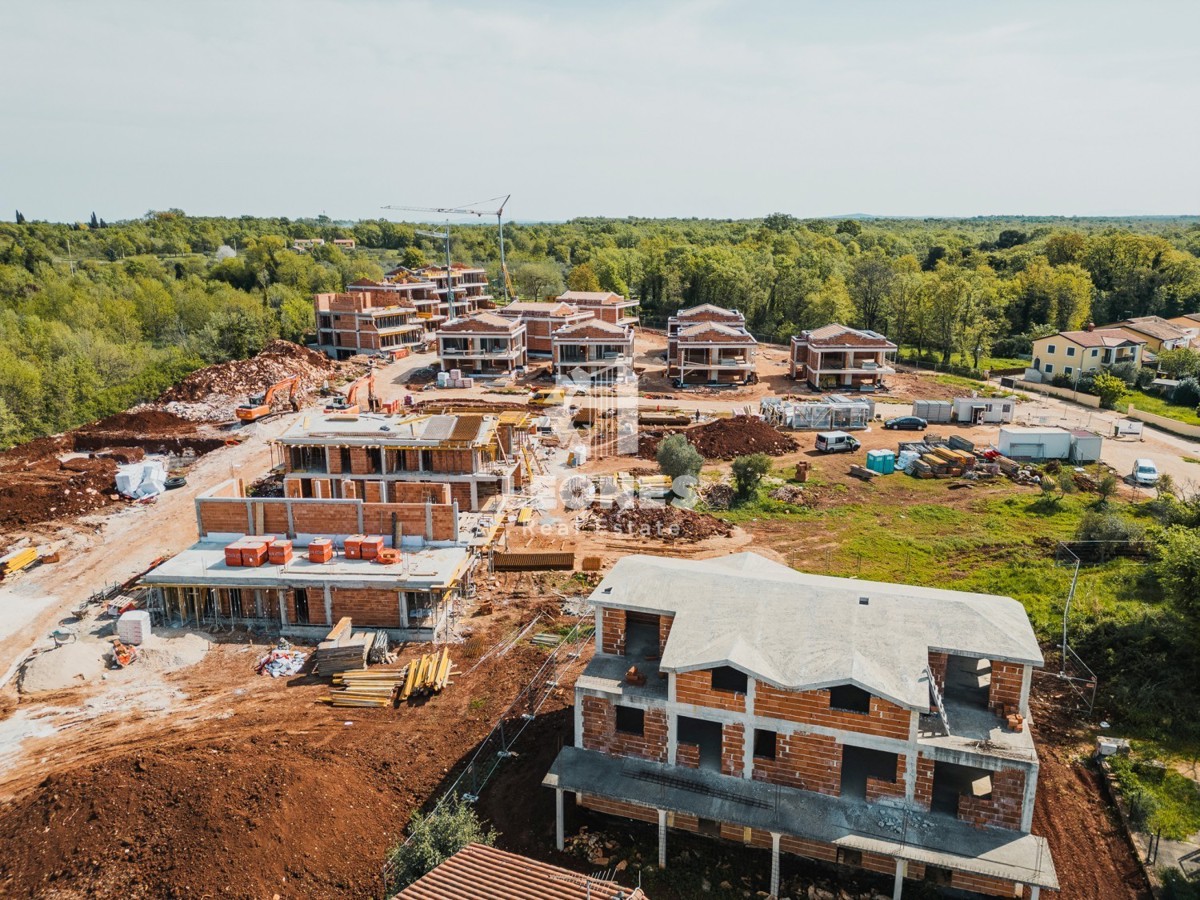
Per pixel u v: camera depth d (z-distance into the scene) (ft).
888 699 79.51
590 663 97.35
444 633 134.62
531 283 577.43
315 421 194.70
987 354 416.26
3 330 366.63
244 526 147.74
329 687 120.47
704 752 92.63
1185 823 91.81
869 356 332.19
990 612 90.89
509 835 90.68
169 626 137.08
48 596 151.33
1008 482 212.23
